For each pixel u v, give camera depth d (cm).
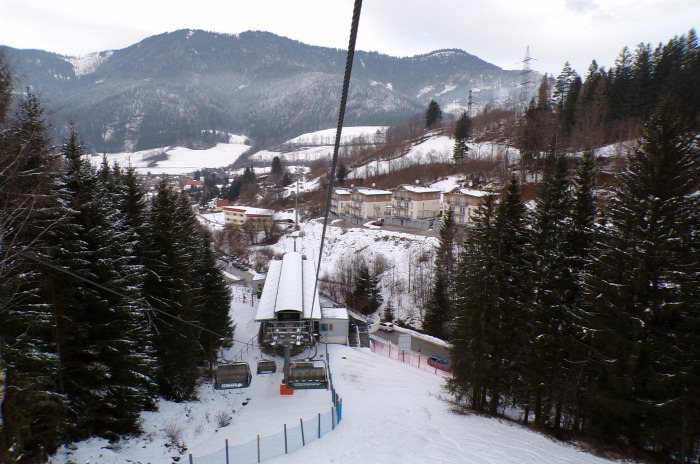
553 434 2586
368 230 9069
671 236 2152
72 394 1981
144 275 2455
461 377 2956
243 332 4794
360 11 395
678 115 2211
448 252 5862
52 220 1781
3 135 1497
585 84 10475
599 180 6519
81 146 2072
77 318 2020
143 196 2847
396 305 6269
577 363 2466
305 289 5044
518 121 12519
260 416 2773
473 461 2048
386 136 19262
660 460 2209
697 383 2042
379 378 3681
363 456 2056
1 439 1333
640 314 2202
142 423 2353
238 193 17012
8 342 1628
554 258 2606
